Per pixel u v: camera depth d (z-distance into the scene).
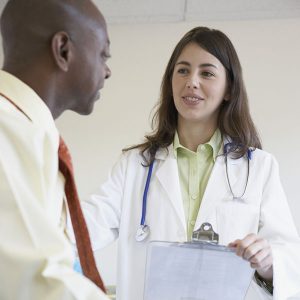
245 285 0.96
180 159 1.39
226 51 1.32
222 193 1.30
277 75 2.71
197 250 0.92
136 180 1.37
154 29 2.91
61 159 0.74
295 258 1.14
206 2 2.75
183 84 1.30
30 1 0.71
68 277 0.54
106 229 1.30
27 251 0.53
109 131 2.81
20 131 0.61
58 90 0.73
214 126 1.39
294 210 2.54
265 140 2.64
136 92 2.84
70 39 0.71
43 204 0.59
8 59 0.73
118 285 1.25
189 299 0.95
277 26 2.78
